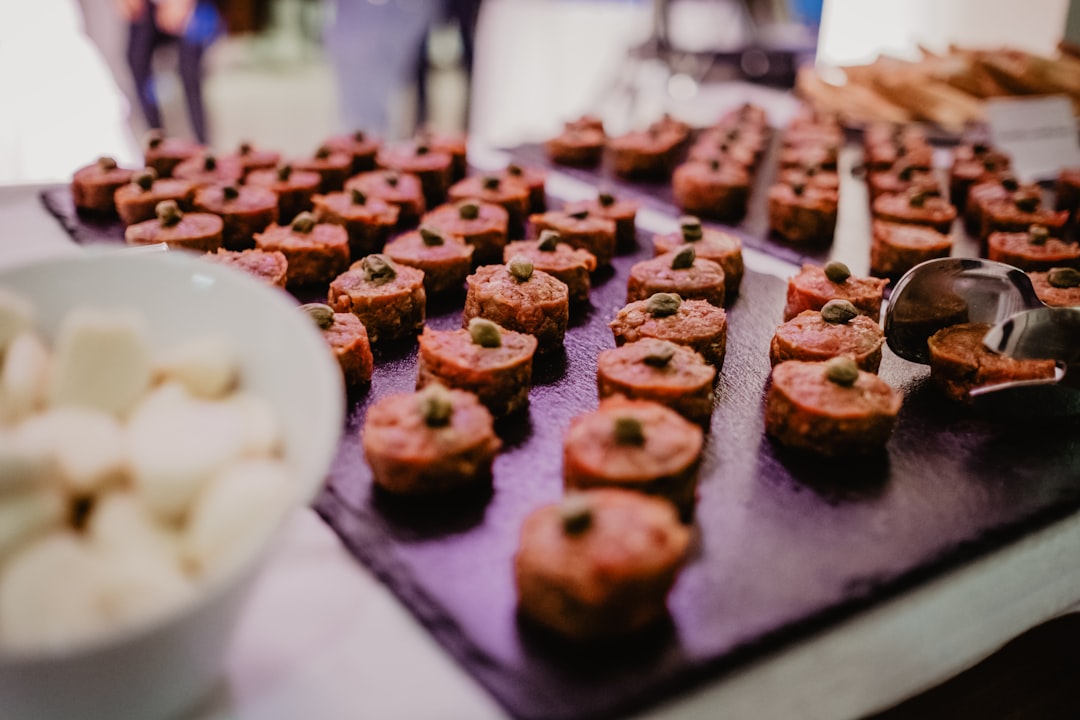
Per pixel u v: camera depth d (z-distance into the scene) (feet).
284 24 6.97
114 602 0.67
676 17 4.38
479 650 0.86
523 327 1.40
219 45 6.75
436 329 1.51
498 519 1.03
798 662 0.90
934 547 1.03
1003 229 1.90
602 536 0.86
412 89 4.62
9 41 2.55
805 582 0.97
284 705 0.80
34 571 0.66
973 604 1.01
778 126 3.15
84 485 0.73
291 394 0.82
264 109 5.80
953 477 1.16
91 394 0.80
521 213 1.96
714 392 1.34
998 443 1.23
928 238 1.79
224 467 0.75
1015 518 1.08
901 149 2.48
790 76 3.94
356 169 2.18
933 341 1.35
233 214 1.73
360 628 0.88
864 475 1.15
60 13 2.61
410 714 0.80
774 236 2.02
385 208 1.82
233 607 0.71
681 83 3.79
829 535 1.04
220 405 0.82
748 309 1.64
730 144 2.48
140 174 1.80
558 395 1.31
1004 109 2.48
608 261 1.79
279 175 1.92
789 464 1.17
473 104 4.65
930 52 3.21
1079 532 1.11
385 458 1.04
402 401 1.11
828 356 1.29
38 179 2.74
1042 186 2.51
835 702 0.91
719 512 1.07
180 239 1.59
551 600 0.86
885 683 0.94
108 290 0.88
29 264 0.85
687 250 1.57
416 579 0.94
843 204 2.29
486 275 1.48
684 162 2.59
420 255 1.61
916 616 0.97
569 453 1.02
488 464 1.09
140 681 0.69
